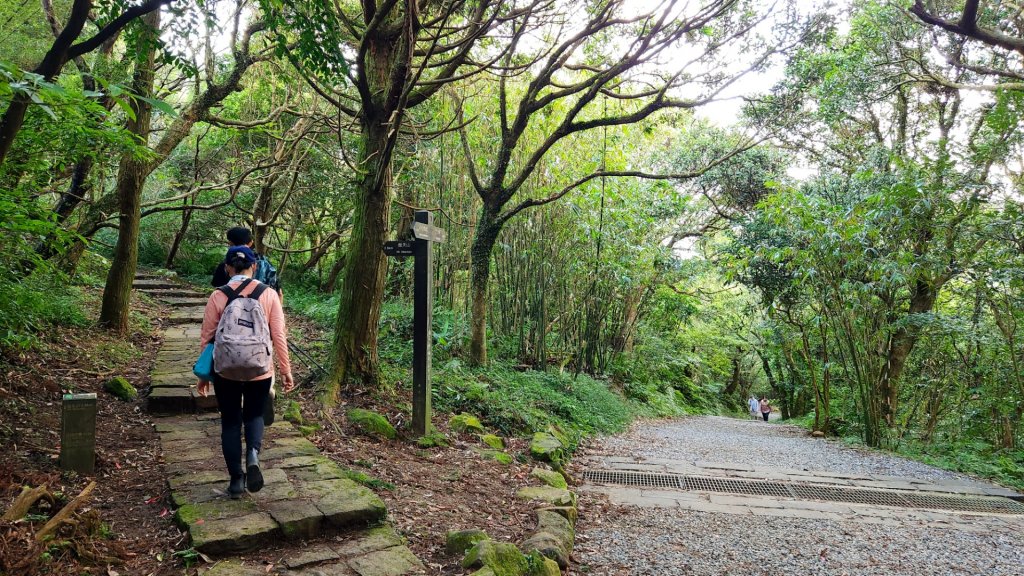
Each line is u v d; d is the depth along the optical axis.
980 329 8.64
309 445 4.15
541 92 9.62
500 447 5.70
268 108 9.85
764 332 15.86
